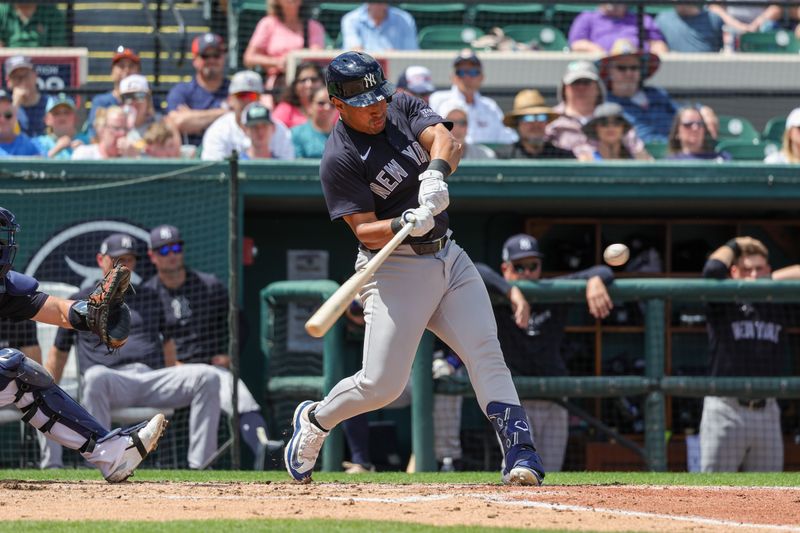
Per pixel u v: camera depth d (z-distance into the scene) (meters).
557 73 41.16
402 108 17.66
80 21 47.09
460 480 23.12
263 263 40.41
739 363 33.59
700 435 34.00
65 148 38.34
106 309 17.56
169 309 33.78
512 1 38.59
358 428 33.31
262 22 42.19
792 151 38.75
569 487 18.52
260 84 38.19
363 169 17.17
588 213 41.69
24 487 18.23
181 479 22.06
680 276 42.28
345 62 16.77
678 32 44.69
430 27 44.47
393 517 14.53
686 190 37.09
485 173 36.53
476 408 37.97
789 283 33.47
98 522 13.84
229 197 35.12
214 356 34.19
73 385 32.91
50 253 35.16
